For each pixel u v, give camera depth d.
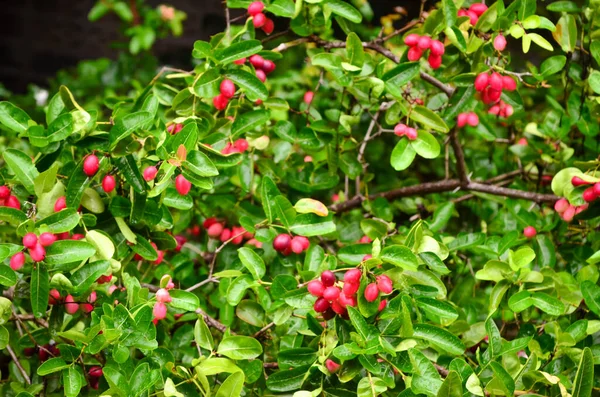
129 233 2.01
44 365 1.80
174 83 2.76
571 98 2.55
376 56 3.38
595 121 2.70
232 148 2.25
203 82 2.09
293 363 1.84
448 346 1.73
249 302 2.13
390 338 1.73
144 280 2.42
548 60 2.31
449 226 3.01
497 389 1.64
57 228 1.79
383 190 3.19
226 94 2.09
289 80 3.57
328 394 1.82
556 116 2.76
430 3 4.05
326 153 2.54
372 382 1.70
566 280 2.15
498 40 2.13
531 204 2.78
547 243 2.40
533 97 3.66
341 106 2.61
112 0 4.88
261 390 2.05
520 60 4.45
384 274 1.77
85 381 1.87
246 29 2.29
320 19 2.39
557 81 2.98
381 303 1.78
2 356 2.55
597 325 1.95
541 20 2.16
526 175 2.93
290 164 2.63
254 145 2.43
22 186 2.01
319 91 3.36
